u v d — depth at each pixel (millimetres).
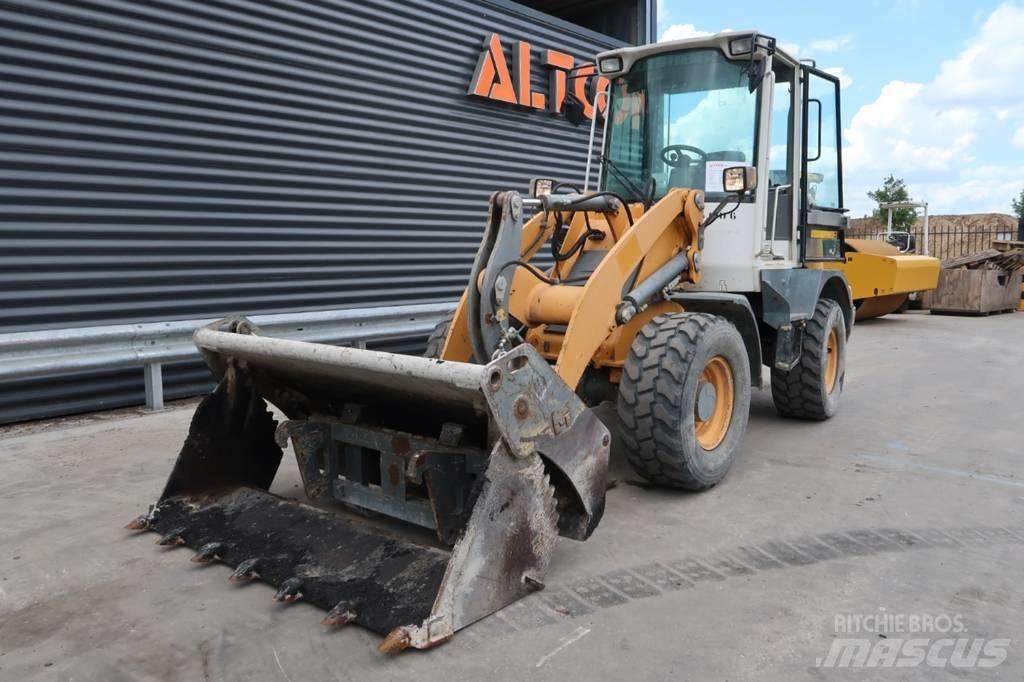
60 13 5574
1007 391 7004
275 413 5301
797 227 5273
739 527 3678
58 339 5371
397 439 3312
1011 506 4000
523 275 4070
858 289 12062
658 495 4141
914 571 3211
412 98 8188
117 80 5922
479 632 2693
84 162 5785
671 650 2590
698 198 4469
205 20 6391
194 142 6414
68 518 3795
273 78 6918
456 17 8555
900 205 15219
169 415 5938
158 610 2875
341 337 7066
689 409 3918
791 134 5164
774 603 2924
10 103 5387
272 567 3072
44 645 2656
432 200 8547
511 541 2873
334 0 7324
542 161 9883
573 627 2734
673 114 4938
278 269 7148
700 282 4852
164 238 6289
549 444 3014
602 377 4383
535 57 9586
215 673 2477
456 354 3898
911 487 4293
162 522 3580
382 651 2520
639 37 11094
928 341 10633
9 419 5531
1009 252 15352
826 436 5418
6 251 5434
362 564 2965
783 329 5000
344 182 7617
